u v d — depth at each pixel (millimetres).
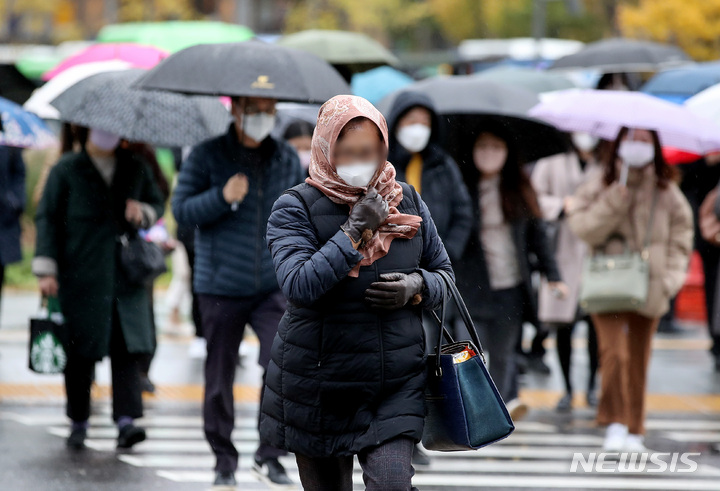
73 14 143375
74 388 23922
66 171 23250
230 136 21188
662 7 77312
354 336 13742
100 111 22969
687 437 27000
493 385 14320
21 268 54094
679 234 25031
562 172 30969
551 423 28391
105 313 23203
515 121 28484
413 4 115875
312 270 13344
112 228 23312
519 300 25484
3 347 37250
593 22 103938
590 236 24938
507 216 25234
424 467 23578
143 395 30391
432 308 14328
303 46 41406
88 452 24047
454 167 24703
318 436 13953
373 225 13570
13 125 28547
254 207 20922
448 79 29391
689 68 39781
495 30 108062
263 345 20797
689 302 47156
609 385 26125
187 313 46469
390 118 24266
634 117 24578
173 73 20891
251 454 24391
